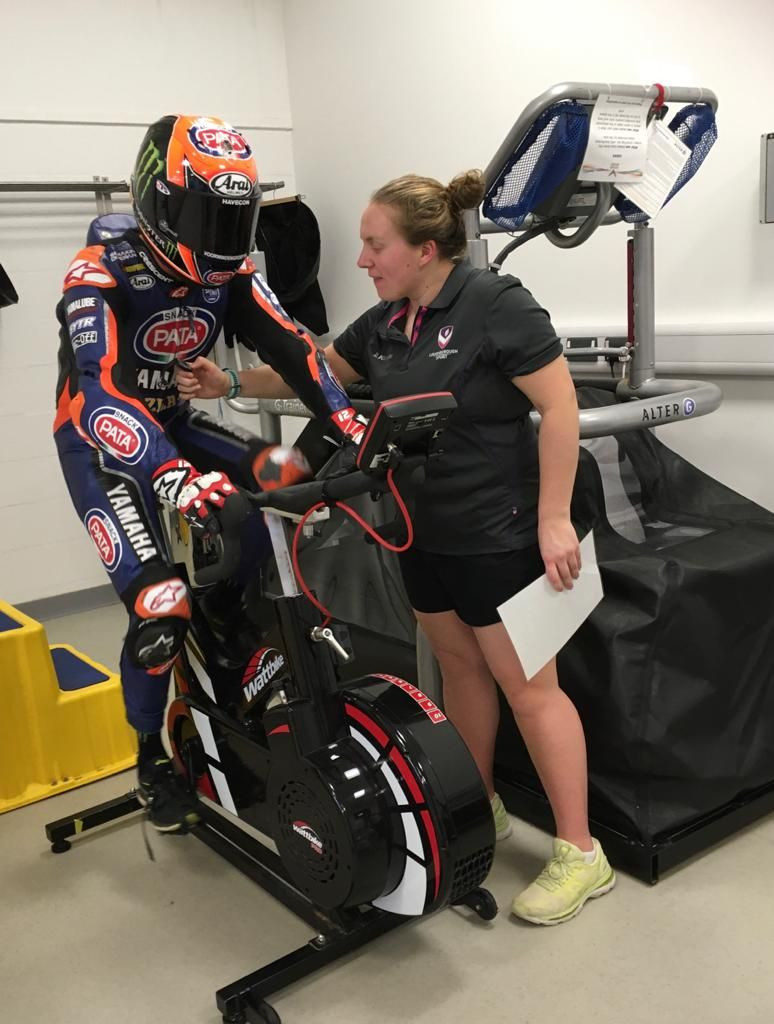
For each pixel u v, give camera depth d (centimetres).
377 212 165
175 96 414
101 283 163
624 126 192
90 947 184
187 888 202
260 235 414
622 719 188
